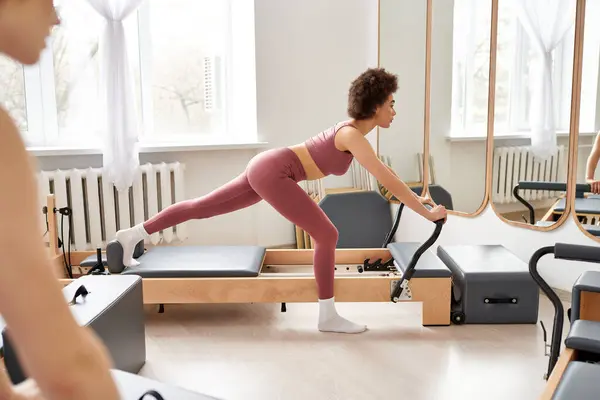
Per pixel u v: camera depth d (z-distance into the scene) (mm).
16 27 487
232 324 2881
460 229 3783
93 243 3814
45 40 522
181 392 1330
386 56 4355
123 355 2129
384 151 4492
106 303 2004
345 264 3377
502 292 2809
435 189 3984
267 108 4375
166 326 2857
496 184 3449
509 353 2480
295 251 3340
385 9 4328
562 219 3014
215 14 4379
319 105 4570
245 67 4387
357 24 4637
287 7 4340
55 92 3850
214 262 2957
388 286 2805
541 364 2367
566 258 1767
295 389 2158
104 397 494
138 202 3908
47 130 3850
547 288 1802
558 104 2975
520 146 3250
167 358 2455
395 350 2525
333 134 2639
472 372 2295
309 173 2715
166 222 2873
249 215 4488
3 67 3684
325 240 2674
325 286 2723
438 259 2984
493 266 2904
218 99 4473
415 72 4074
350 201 4352
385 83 2590
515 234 3340
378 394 2113
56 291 476
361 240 4328
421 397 2088
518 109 3232
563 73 2932
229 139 4520
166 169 4020
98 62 3928
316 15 4465
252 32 4258
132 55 4141
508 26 3270
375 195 4434
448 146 3822
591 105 2799
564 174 2979
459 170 3744
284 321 2916
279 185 2613
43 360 466
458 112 3711
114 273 2861
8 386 845
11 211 454
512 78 3264
